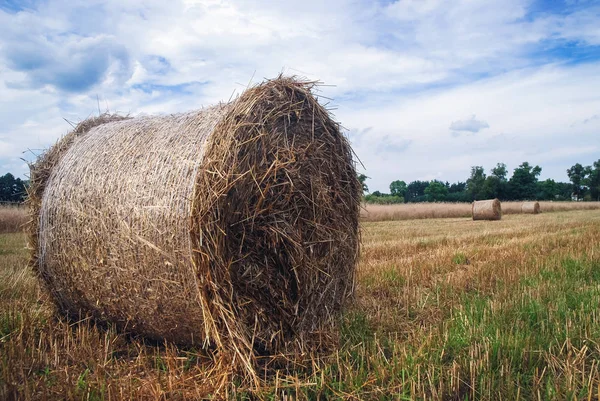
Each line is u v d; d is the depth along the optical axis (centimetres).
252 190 417
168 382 372
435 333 473
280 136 449
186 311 420
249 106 416
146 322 462
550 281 706
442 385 361
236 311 398
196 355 436
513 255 974
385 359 405
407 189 9488
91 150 521
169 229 412
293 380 378
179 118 486
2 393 340
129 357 452
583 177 8844
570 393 343
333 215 503
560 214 3256
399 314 573
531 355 411
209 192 388
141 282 439
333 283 504
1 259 903
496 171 7906
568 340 428
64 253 505
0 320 504
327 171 500
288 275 446
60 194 512
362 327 511
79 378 375
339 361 420
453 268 856
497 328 462
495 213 2541
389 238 1384
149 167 445
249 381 382
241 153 409
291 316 445
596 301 579
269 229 427
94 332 505
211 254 385
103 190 468
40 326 516
